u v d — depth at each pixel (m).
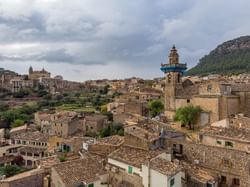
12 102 195.50
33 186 47.12
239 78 144.25
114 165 48.56
